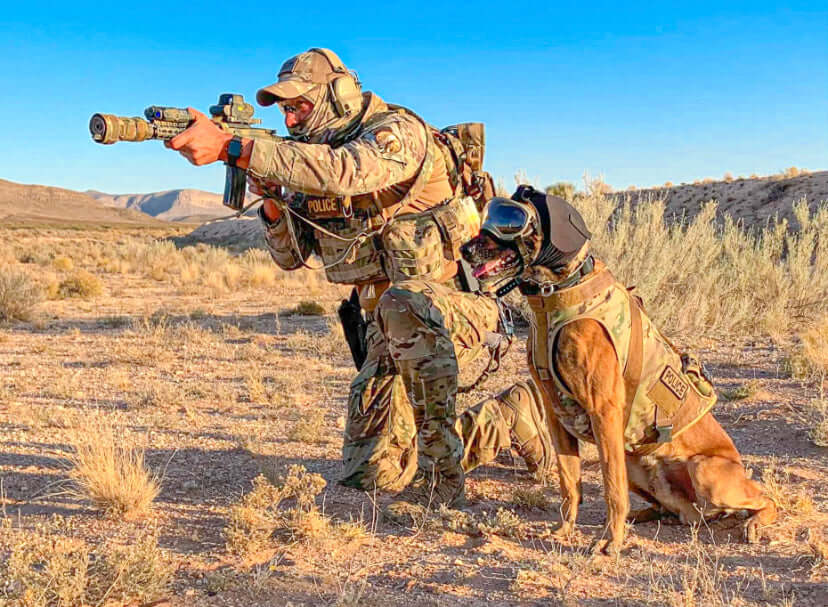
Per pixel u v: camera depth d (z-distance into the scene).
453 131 5.16
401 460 5.43
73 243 63.50
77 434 6.91
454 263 5.16
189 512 4.93
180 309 18.58
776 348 11.20
